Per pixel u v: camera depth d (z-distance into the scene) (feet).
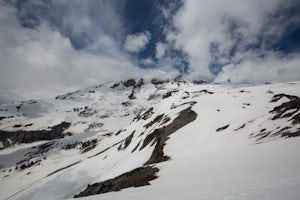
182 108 378.53
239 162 81.00
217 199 39.04
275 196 34.45
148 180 95.91
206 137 217.36
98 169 462.60
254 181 49.32
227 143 179.42
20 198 465.06
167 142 245.04
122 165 320.70
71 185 435.53
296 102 184.85
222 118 262.67
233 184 50.44
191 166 96.89
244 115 247.29
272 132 158.71
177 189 58.23
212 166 84.84
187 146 210.18
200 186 56.18
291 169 56.13
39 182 534.78
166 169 108.27
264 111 243.81
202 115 290.35
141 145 366.84
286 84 442.50
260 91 368.89
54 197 411.54
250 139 165.78
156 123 454.40
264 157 80.12
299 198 31.68
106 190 160.15
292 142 100.68
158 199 49.37
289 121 161.38
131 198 56.29
